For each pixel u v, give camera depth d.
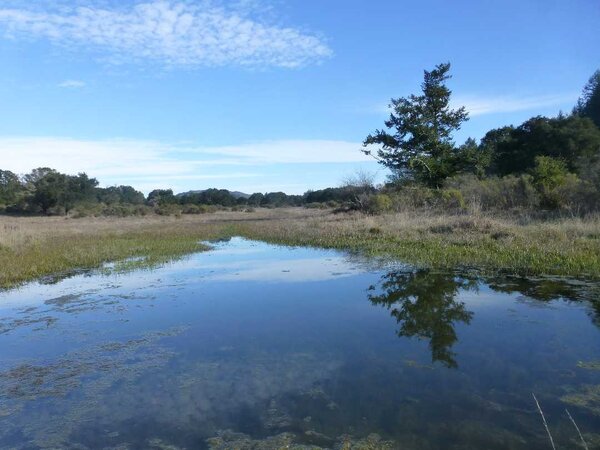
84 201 77.12
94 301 10.20
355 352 6.57
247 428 4.64
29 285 12.37
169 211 61.75
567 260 11.23
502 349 6.41
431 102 32.31
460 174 35.19
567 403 4.84
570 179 21.25
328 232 21.61
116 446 4.43
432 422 4.57
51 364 6.59
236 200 95.94
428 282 10.66
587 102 53.84
